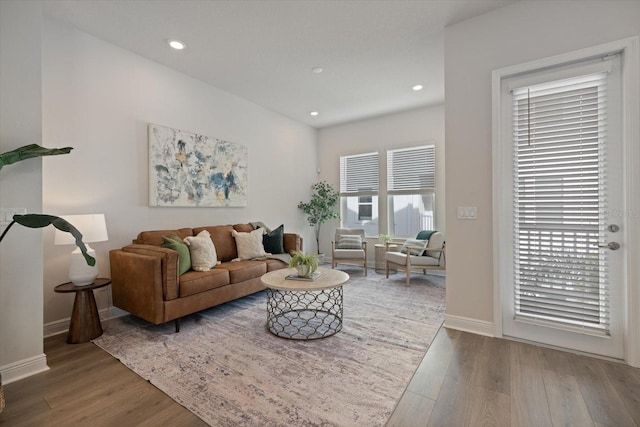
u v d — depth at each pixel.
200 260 3.14
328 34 2.93
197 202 3.88
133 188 3.25
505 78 2.47
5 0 1.89
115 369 2.06
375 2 2.45
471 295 2.63
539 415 1.58
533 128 2.37
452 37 2.70
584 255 2.20
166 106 3.56
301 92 4.39
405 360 2.16
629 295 2.04
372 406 1.66
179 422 1.55
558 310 2.29
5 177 1.88
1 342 1.88
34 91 2.01
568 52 2.19
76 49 2.80
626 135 2.03
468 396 1.74
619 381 1.87
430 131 5.04
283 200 5.44
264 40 3.02
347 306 3.38
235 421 1.55
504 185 2.48
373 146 5.64
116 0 2.42
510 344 2.39
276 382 1.90
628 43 2.00
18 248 1.95
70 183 2.77
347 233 5.55
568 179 2.25
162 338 2.56
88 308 2.54
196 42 3.05
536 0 2.31
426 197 5.21
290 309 3.14
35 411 1.64
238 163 4.49
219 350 2.33
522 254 2.42
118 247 3.12
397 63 3.52
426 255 4.56
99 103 2.97
